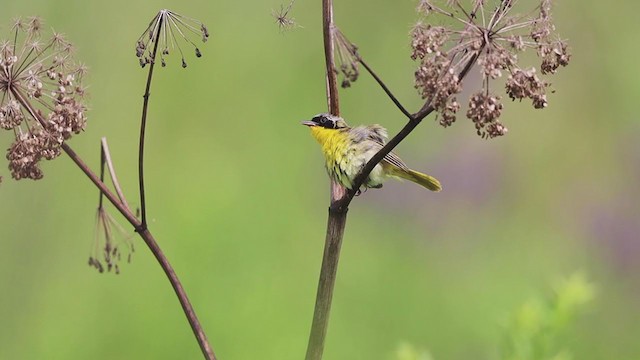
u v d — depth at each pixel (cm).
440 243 1353
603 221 1350
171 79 1466
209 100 1466
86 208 1315
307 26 1566
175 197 1332
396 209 1391
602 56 1552
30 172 588
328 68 638
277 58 1528
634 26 1559
